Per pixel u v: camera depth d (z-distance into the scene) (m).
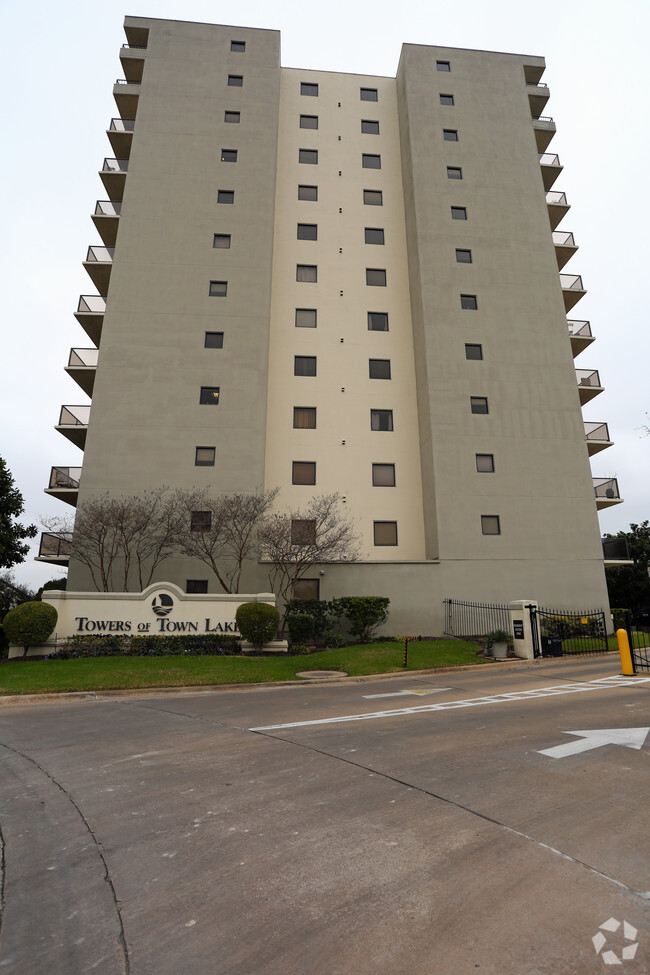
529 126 30.64
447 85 30.59
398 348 27.67
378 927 3.15
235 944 3.01
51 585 25.41
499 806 5.02
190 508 21.31
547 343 26.92
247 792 5.45
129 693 11.83
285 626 20.66
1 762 6.67
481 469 24.84
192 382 24.20
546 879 3.67
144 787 5.66
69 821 4.82
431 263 27.16
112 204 28.52
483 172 29.27
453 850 4.12
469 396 25.56
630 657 14.16
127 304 24.86
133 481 22.83
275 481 25.11
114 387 23.80
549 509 24.64
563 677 14.05
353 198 29.91
